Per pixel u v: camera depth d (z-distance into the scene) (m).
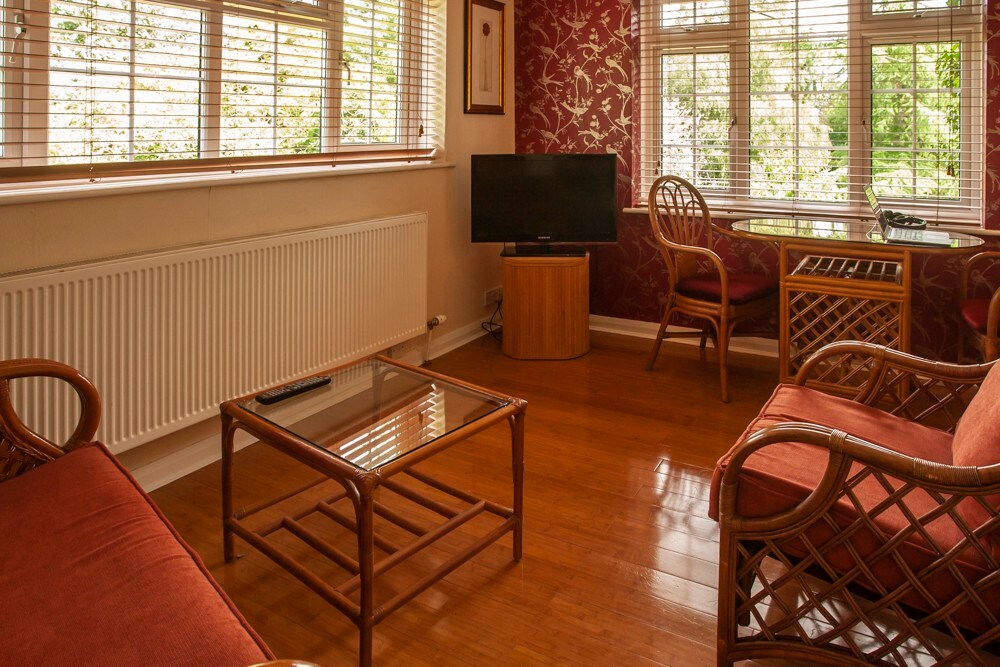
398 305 3.58
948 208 3.82
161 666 1.12
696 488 2.70
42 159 2.32
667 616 1.99
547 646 1.87
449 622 1.96
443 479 2.75
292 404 2.13
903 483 1.75
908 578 1.54
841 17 3.87
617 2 4.35
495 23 4.38
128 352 2.38
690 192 4.05
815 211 4.10
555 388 3.70
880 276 3.19
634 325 4.62
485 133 4.42
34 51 2.26
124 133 2.54
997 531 1.46
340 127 3.40
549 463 2.89
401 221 3.53
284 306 2.94
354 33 3.39
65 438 2.24
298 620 1.96
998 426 1.52
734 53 4.15
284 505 2.53
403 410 2.14
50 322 2.16
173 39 2.64
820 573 1.66
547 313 4.09
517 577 2.16
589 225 4.14
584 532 2.41
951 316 3.74
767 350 4.23
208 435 2.84
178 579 1.34
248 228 2.88
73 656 1.14
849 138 3.98
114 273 2.30
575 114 4.58
